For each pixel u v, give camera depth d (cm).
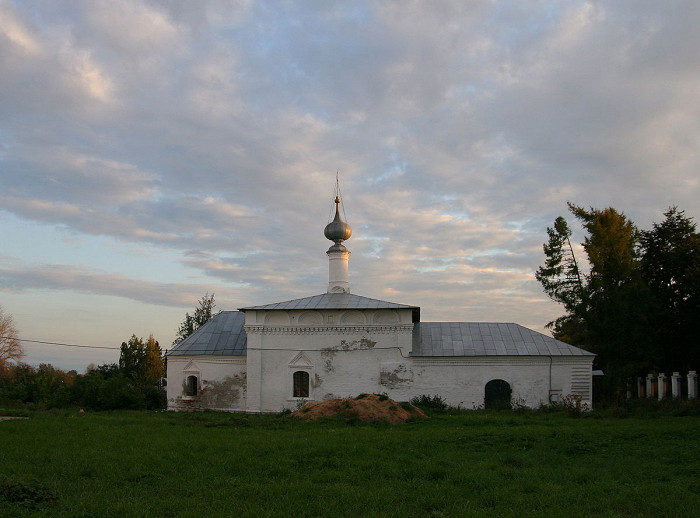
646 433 2064
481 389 3688
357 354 3744
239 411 3794
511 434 2062
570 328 5312
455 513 1102
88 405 3941
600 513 1104
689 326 4438
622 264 4431
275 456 1645
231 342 4025
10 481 1166
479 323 4038
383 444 1845
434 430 2273
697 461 1584
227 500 1179
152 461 1575
